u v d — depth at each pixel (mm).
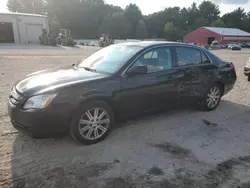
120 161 3037
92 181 2629
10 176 2654
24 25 30344
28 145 3352
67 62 12664
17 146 3311
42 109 2969
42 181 2594
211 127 4238
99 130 3514
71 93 3127
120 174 2770
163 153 3275
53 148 3301
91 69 3957
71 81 3297
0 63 11188
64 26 79938
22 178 2629
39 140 3506
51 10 78938
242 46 54219
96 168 2871
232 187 2615
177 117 4688
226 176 2803
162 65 4125
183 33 86875
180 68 4340
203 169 2926
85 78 3428
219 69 5031
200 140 3711
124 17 85188
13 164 2883
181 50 4473
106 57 4156
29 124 2986
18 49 20500
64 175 2717
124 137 3721
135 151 3299
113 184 2592
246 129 4203
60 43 31875
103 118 3506
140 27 86625
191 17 97750
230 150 3428
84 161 3010
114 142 3541
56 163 2945
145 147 3426
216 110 5203
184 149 3406
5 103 5098
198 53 4781
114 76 3549
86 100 3244
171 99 4270
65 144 3424
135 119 4211
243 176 2814
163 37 93562
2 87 6535
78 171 2799
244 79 9039
